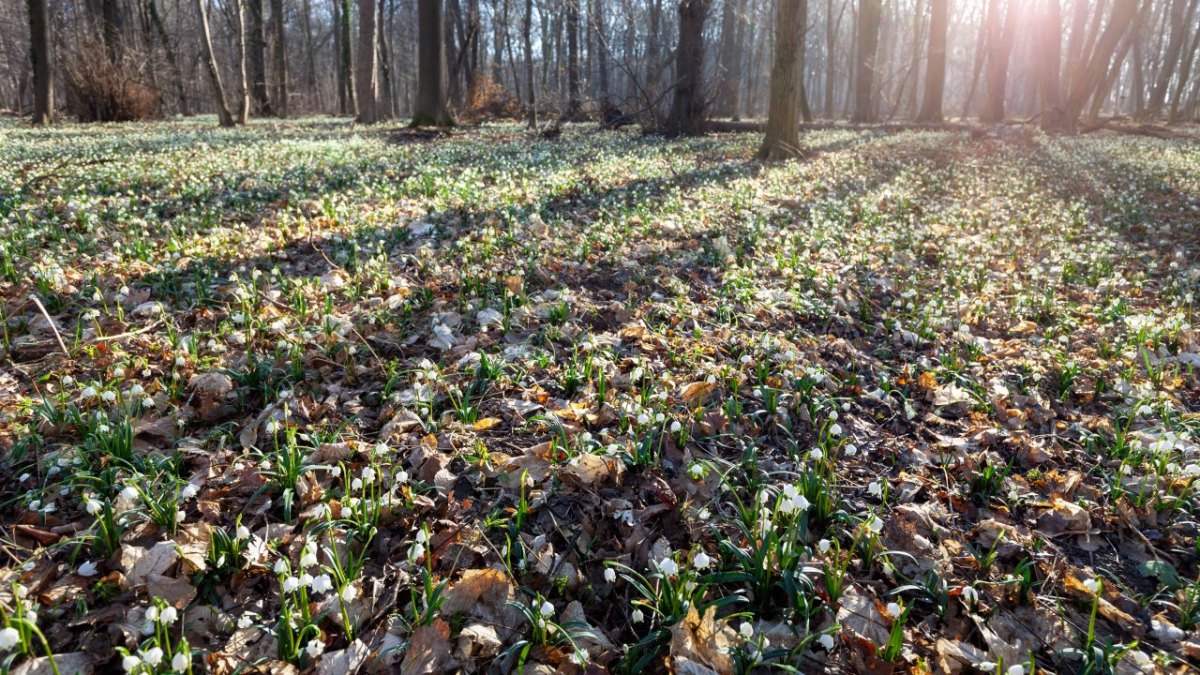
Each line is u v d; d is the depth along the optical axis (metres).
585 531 3.45
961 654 2.79
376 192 10.45
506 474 3.78
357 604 2.93
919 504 3.77
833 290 6.98
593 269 7.36
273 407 4.23
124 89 30.41
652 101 25.53
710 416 4.43
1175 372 5.43
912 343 6.06
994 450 4.39
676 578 3.09
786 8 15.86
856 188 12.84
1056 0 28.66
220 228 7.76
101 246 7.21
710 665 2.68
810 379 4.69
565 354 5.30
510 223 8.47
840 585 3.02
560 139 21.33
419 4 23.59
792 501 3.09
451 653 2.74
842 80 75.25
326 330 5.07
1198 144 23.34
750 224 9.26
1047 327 6.52
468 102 35.56
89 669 2.55
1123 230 10.31
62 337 5.03
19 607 2.49
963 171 15.78
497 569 3.10
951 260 8.53
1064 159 18.12
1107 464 4.24
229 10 45.31
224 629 2.79
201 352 4.94
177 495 3.36
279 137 19.86
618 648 2.82
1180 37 38.66
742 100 70.12
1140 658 2.81
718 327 5.88
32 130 22.70
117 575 2.91
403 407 4.39
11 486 3.49
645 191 11.30
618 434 4.20
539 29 49.94
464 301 6.15
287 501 3.34
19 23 48.41
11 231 7.21
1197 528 3.65
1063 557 3.46
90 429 3.83
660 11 36.53
